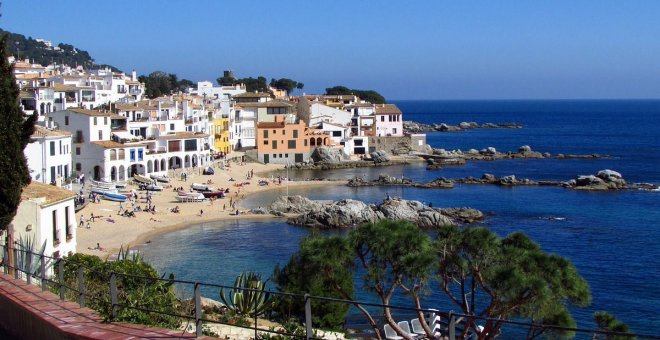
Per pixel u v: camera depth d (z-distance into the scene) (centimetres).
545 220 11312
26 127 3325
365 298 5466
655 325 5588
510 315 3164
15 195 3186
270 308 4081
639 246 9088
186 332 2025
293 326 2725
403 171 18962
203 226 10738
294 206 12069
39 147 10419
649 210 12300
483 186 16012
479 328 3459
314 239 3388
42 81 16988
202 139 17200
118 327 2008
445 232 3422
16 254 3428
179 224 10762
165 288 3073
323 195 14475
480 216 11362
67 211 5078
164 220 10869
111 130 14900
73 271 3191
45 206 4634
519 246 3341
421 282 3225
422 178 17400
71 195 5119
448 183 15788
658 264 7975
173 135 16300
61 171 11131
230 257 8594
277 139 19712
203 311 3838
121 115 15438
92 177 13800
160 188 13450
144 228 10244
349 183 16038
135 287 2986
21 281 2686
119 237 9531
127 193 12469
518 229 10519
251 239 9794
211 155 18200
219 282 7188
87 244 8938
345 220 10762
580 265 7956
